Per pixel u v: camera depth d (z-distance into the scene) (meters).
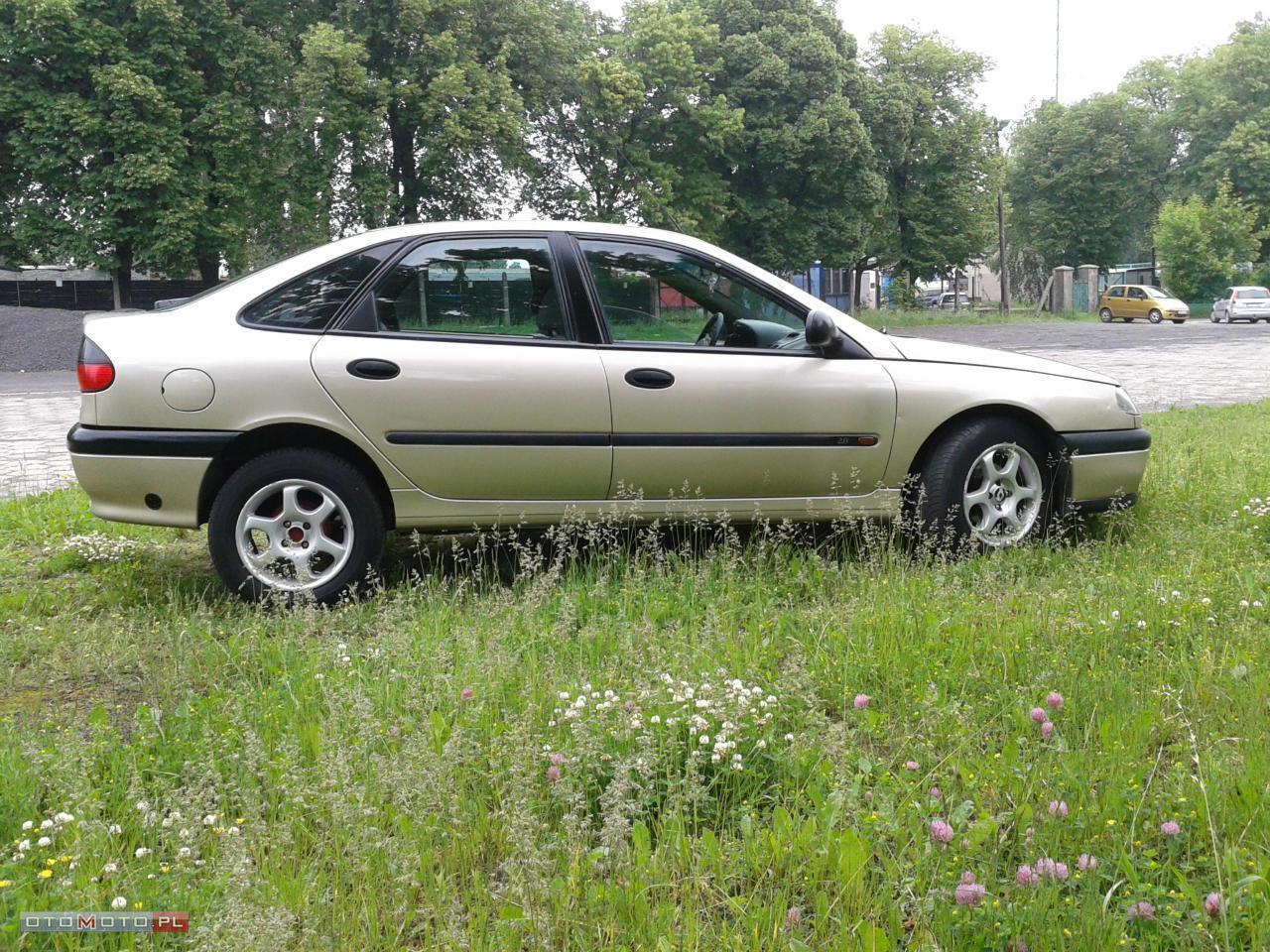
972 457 5.31
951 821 2.56
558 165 36.62
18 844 2.57
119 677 3.85
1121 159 60.97
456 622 4.19
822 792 2.77
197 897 2.34
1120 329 39.31
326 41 29.22
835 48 41.62
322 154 30.81
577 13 36.59
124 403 4.52
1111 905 2.26
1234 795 2.64
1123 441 5.60
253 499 4.63
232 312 4.70
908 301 49.91
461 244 4.93
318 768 2.75
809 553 5.21
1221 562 4.86
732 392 5.03
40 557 5.82
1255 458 7.59
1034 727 3.10
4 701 3.66
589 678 3.51
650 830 2.71
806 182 39.53
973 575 4.69
